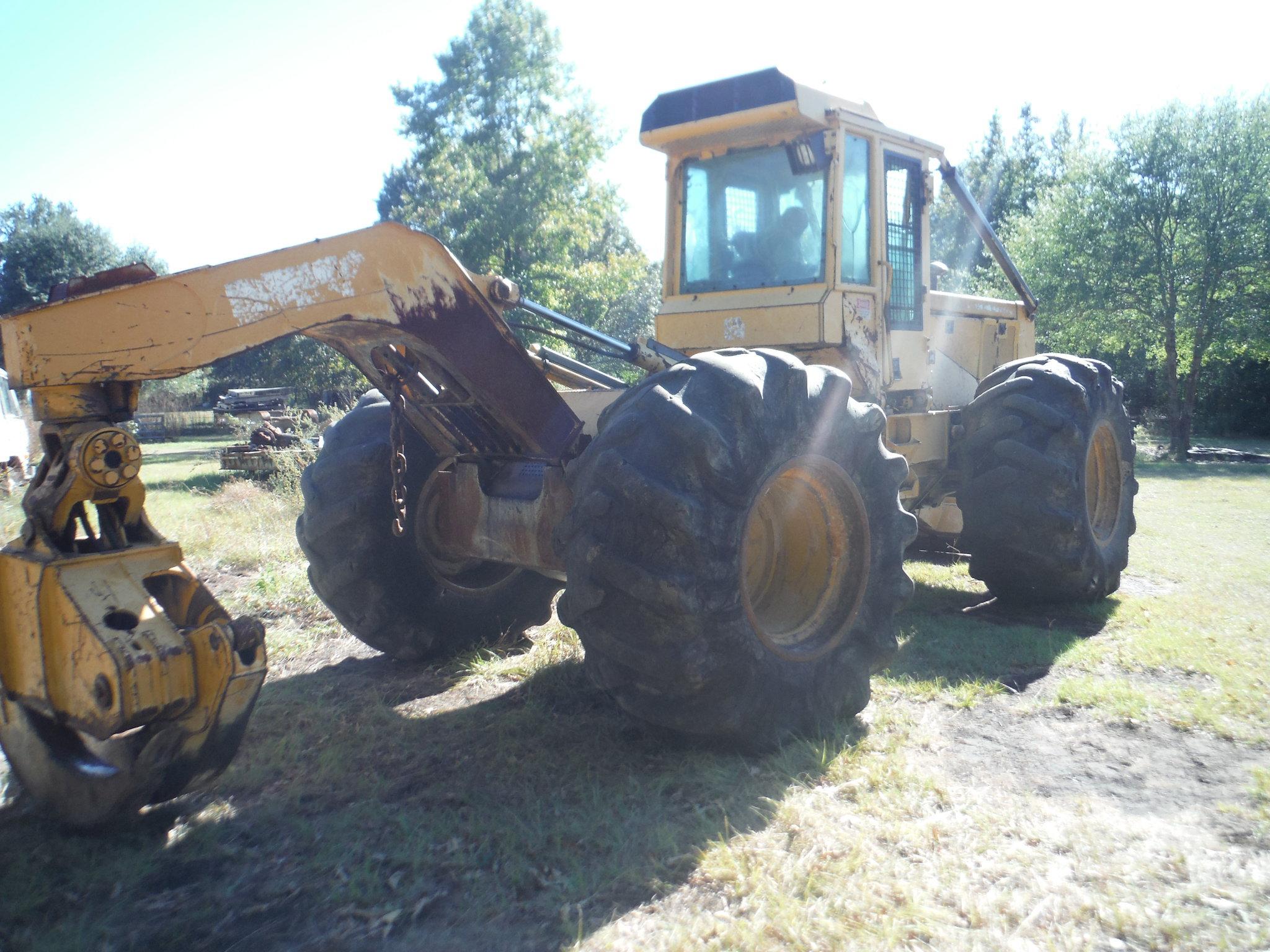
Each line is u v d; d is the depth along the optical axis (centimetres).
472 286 334
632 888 256
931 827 286
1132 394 2898
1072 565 529
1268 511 1005
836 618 372
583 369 459
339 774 329
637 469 305
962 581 658
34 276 4406
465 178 2370
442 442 429
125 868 266
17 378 266
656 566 302
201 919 244
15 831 291
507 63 2491
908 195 550
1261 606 569
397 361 374
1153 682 429
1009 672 444
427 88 2619
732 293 500
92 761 289
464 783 323
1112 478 607
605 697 405
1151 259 2145
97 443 273
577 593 310
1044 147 4712
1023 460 527
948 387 678
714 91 477
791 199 484
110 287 285
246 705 281
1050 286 2291
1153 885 257
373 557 431
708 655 309
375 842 283
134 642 262
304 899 253
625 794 310
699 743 346
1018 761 342
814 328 467
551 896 252
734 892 252
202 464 1936
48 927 241
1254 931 237
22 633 279
